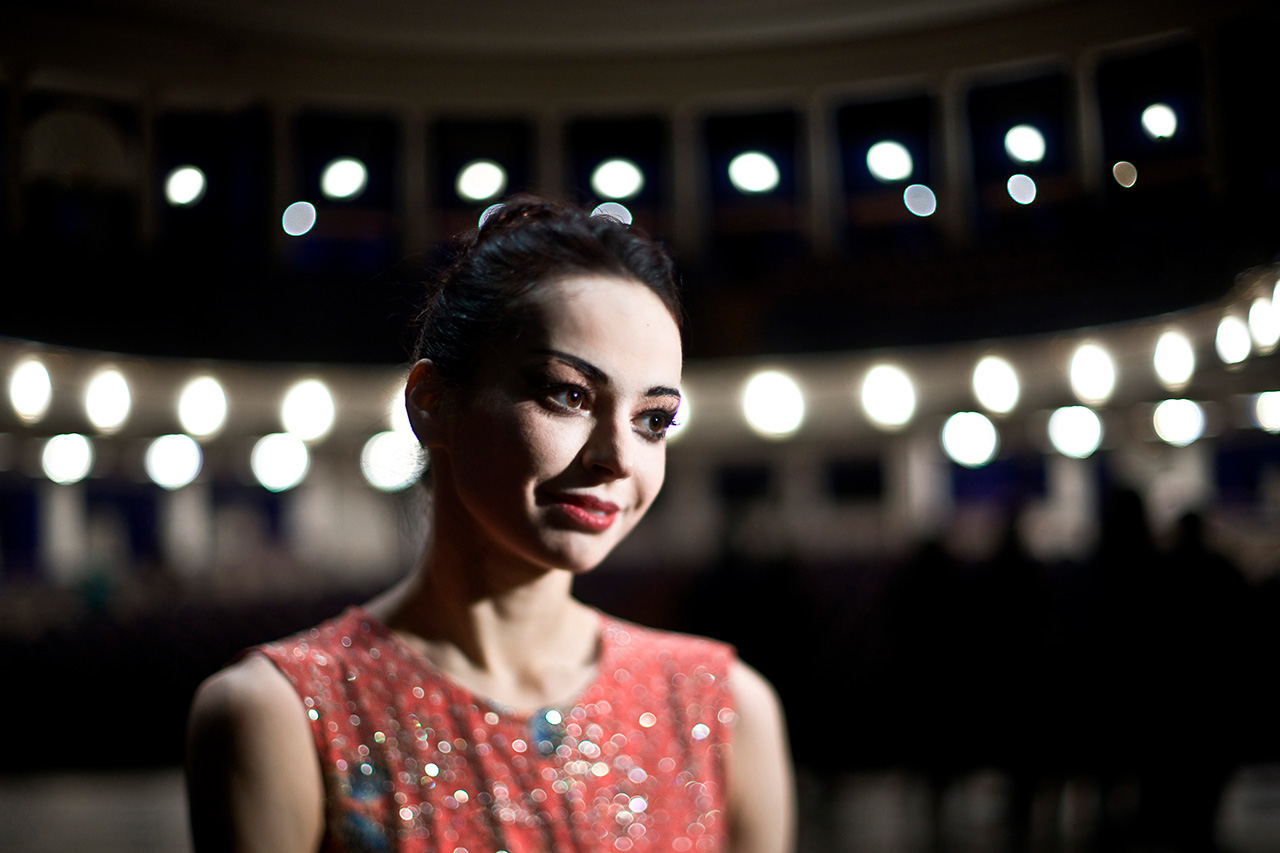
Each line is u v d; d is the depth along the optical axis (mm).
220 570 12273
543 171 13695
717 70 13461
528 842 756
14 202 11664
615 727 816
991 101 12859
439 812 747
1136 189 11805
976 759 5414
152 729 7648
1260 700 5566
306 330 12055
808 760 6512
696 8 12680
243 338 11844
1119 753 4426
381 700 767
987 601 4957
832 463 12562
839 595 7266
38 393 10539
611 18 12859
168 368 11461
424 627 808
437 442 809
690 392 12086
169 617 8289
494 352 760
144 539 13008
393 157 13562
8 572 12547
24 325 10562
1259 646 5570
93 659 7660
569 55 13500
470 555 801
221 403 11664
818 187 13344
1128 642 4234
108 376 11070
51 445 11523
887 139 13305
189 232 12750
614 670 838
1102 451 11344
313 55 13023
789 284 12109
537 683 814
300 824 735
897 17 12703
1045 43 12281
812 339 11820
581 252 771
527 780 771
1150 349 9953
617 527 778
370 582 9719
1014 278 11148
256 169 12984
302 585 10391
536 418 745
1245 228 9109
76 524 12859
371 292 12336
